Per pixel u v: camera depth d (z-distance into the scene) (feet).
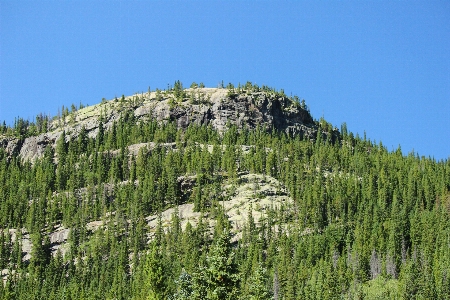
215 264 234.17
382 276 644.69
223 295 229.66
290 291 583.17
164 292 345.72
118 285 653.30
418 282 574.15
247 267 614.75
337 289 597.93
